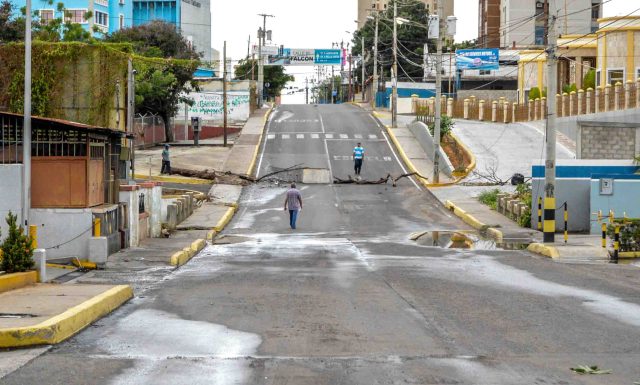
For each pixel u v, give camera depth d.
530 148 50.75
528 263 20.42
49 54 31.14
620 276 17.73
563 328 11.45
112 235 20.92
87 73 31.56
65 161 19.25
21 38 44.94
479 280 16.95
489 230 28.64
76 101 31.66
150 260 19.89
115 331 11.06
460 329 11.36
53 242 19.16
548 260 21.20
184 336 10.72
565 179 28.22
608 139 33.00
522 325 11.68
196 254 22.58
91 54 31.47
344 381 8.35
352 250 23.59
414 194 40.75
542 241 25.25
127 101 32.62
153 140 59.91
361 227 30.83
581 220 28.25
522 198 31.67
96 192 20.28
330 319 12.10
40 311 11.45
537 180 28.77
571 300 14.09
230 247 24.55
